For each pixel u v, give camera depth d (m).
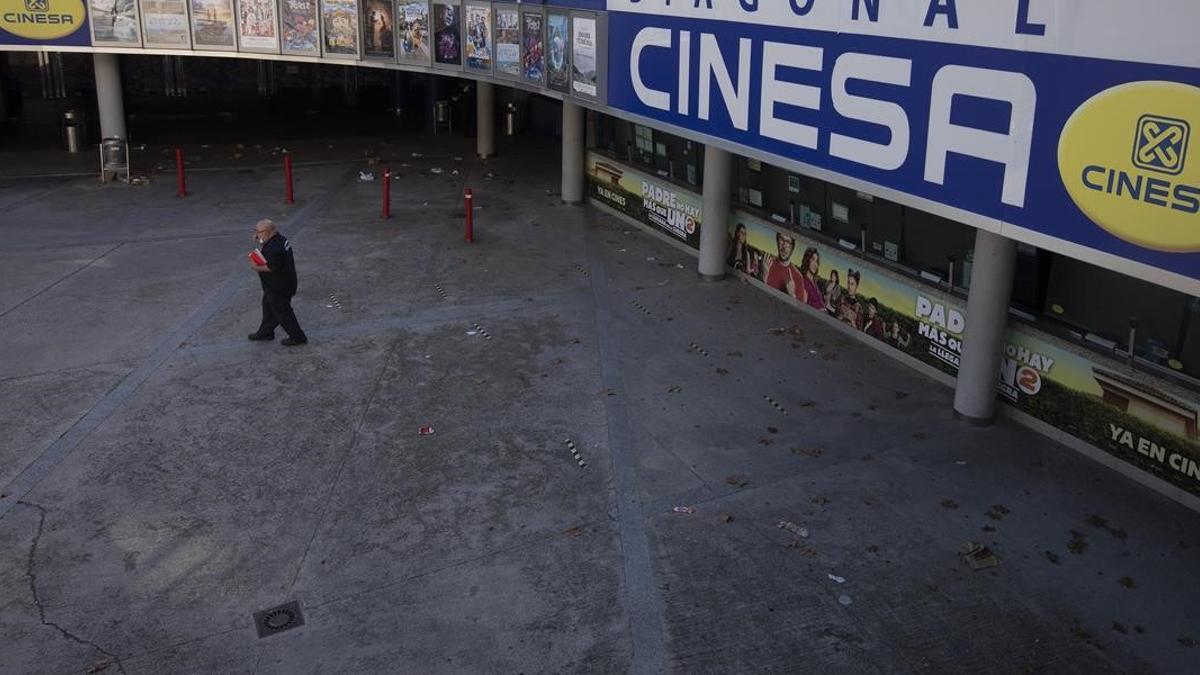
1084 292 9.96
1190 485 8.98
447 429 10.49
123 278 14.95
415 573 8.09
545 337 13.01
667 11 12.10
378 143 25.80
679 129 12.21
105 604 7.66
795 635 7.35
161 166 22.62
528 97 27.95
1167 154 6.20
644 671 7.00
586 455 9.96
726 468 9.74
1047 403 10.28
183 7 20.77
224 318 13.45
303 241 17.00
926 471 9.70
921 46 8.12
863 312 12.80
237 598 7.75
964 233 11.26
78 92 30.34
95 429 10.34
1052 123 7.00
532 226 18.27
